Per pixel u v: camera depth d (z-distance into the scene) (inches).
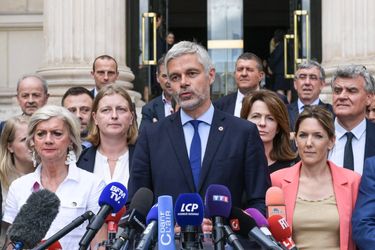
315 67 314.2
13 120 231.0
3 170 229.5
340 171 201.8
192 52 183.3
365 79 237.6
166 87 339.3
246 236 153.3
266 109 233.8
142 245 140.3
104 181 211.9
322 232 195.5
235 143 187.2
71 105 289.3
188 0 848.3
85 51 445.1
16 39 509.0
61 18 447.2
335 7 441.7
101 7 448.1
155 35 505.4
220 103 327.3
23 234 150.6
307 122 201.2
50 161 197.6
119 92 236.4
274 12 853.8
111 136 234.5
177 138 188.9
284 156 234.8
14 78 506.9
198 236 148.0
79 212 196.2
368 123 240.8
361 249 189.3
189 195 144.2
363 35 432.5
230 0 568.4
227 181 184.9
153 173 188.9
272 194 178.1
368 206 191.8
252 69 323.0
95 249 185.0
